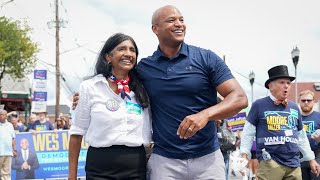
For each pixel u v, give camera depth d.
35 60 35.78
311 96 6.54
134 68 3.54
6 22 34.44
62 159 12.02
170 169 3.35
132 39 3.55
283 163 5.43
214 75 3.28
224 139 6.99
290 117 5.54
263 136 5.54
